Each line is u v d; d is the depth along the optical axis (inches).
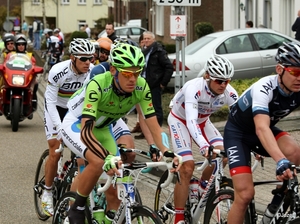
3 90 1057.5
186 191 470.9
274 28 1797.5
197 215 462.3
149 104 422.0
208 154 429.1
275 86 380.2
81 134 394.6
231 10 2039.9
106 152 381.7
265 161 737.6
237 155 398.3
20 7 6619.1
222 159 438.3
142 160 769.6
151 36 909.2
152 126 419.2
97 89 404.8
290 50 363.3
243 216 391.9
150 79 906.1
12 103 1061.8
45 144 951.6
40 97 1576.0
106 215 421.4
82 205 415.5
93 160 402.0
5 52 1184.8
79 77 552.4
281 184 394.9
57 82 548.1
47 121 550.9
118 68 392.5
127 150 399.2
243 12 1956.2
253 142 402.0
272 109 388.2
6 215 573.9
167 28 2586.1
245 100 391.9
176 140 489.7
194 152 796.6
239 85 1114.1
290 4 1749.5
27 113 1088.8
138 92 416.5
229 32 1245.1
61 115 578.2
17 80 1047.6
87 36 3164.4
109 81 408.2
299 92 383.6
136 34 2659.9
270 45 1241.4
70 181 501.0
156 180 710.5
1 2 7303.2
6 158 842.8
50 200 546.3
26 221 556.4
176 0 879.7
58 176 541.6
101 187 420.5
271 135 368.2
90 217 425.1
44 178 561.6
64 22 5910.4
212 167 468.1
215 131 506.3
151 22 2972.4
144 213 377.1
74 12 5876.0
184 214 472.7
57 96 557.0
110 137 447.8
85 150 410.0
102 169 400.8
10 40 1148.5
